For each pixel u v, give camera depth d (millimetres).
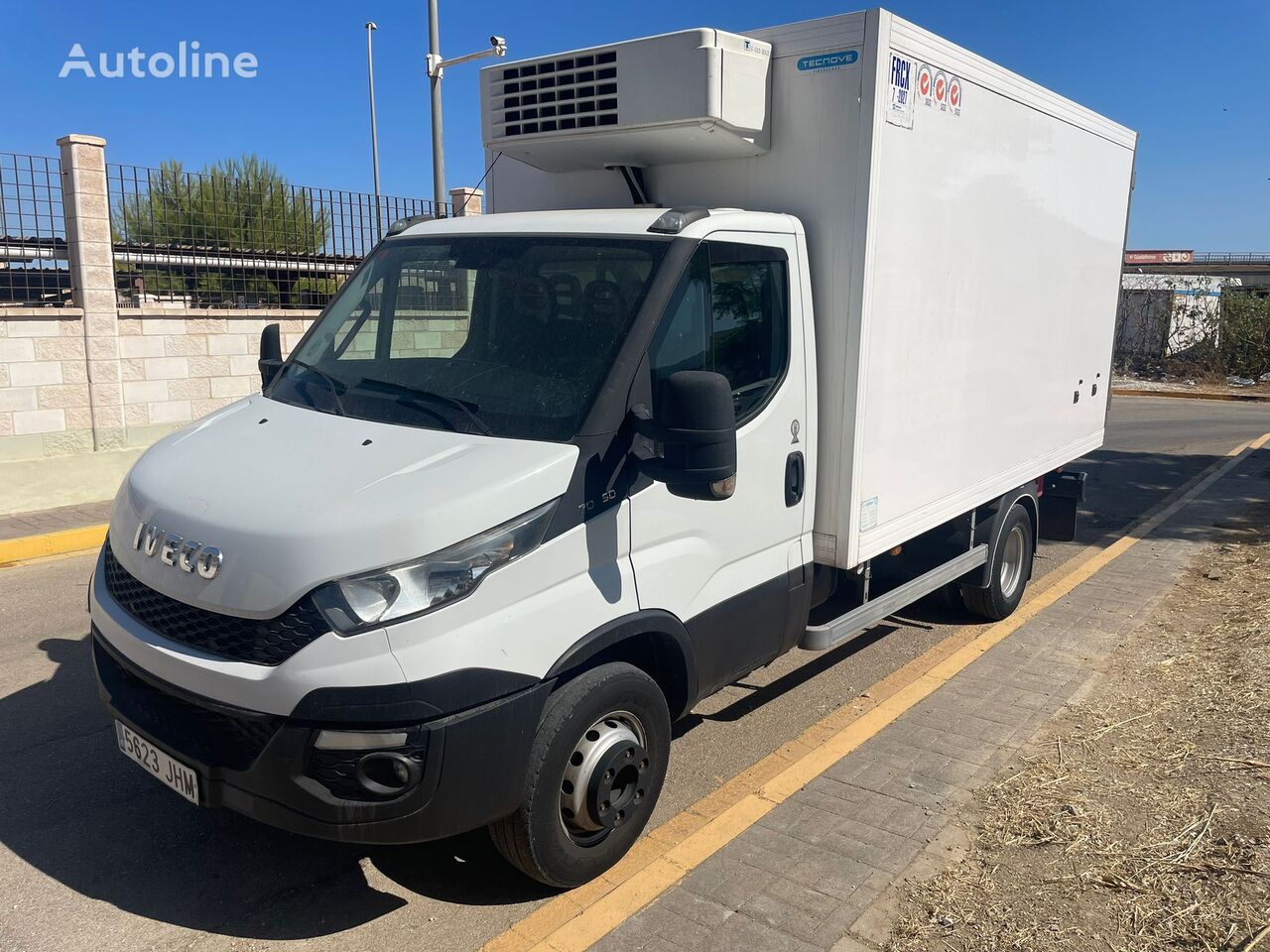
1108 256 7617
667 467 3373
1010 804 4098
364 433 3555
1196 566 8211
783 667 6027
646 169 4906
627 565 3531
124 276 11242
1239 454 15078
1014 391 6219
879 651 6297
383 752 2898
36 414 9828
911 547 5863
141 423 10727
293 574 2928
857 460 4500
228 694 2979
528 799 3266
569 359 3615
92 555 8414
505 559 3096
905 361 4812
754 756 4805
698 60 4090
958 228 5156
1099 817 3955
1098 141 7016
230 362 11469
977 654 6078
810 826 3979
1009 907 3379
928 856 3738
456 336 3959
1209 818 3869
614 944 3236
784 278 4254
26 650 6004
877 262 4410
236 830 4031
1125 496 11953
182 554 3168
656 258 3734
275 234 11836
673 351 3703
